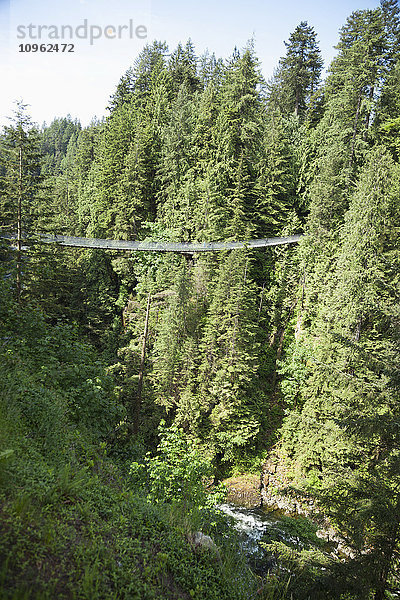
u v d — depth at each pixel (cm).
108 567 366
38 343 886
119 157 4006
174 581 426
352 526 743
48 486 427
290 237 3353
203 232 3341
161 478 752
